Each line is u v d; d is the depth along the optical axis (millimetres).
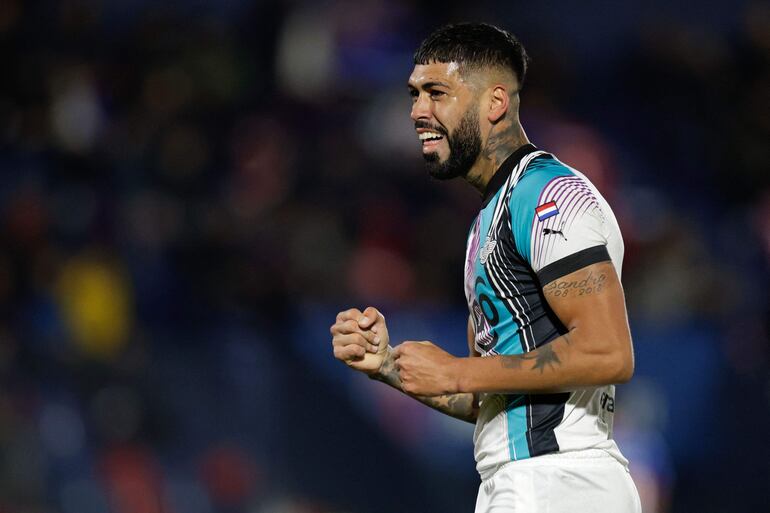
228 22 45281
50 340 29547
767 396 32500
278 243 34625
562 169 12148
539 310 12117
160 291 32500
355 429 29312
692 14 51625
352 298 32438
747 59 48906
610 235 12008
